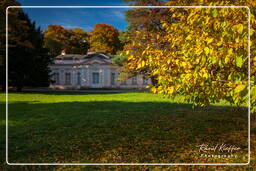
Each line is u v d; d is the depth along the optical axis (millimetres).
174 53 3422
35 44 21875
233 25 2793
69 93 19578
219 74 3357
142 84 29641
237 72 2990
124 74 19938
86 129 5930
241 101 3084
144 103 11477
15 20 17531
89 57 28984
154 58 3363
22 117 7625
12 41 18641
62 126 6273
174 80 3275
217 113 8258
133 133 5523
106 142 4828
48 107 10070
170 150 4305
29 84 21344
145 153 4156
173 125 6367
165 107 9867
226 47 2719
